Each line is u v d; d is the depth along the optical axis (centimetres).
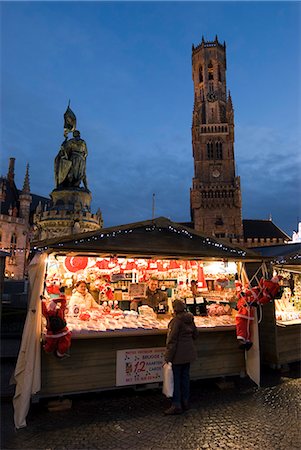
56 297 612
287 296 969
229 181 7538
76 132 1994
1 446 455
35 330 566
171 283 830
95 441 471
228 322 762
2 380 725
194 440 475
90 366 621
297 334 889
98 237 651
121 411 575
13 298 1834
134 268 801
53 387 592
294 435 490
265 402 620
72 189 1850
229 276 838
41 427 514
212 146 7831
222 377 724
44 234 1750
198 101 8356
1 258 740
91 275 762
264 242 6888
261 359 866
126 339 654
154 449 450
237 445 462
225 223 7150
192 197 7469
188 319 587
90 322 681
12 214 6412
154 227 719
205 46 8544
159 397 640
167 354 562
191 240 723
